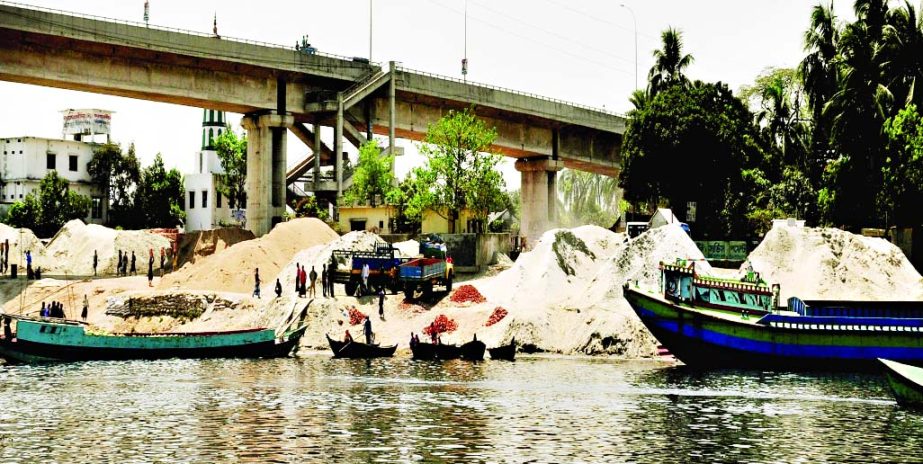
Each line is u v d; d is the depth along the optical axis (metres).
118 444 35.22
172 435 36.75
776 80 103.25
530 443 35.47
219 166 143.50
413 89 109.25
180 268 95.25
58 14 82.75
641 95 107.81
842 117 79.50
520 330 64.38
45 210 122.06
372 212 97.81
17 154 129.25
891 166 74.62
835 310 55.34
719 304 55.38
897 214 74.38
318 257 78.44
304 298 70.75
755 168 93.06
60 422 39.34
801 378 50.88
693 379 50.88
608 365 57.34
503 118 122.75
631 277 66.88
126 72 89.50
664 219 76.31
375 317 69.19
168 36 89.19
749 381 49.94
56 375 53.62
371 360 60.50
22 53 83.38
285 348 63.06
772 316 52.91
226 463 32.38
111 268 97.38
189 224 130.75
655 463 32.66
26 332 59.47
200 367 57.12
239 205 130.50
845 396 45.38
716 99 95.88
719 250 80.69
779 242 71.00
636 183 93.88
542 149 128.50
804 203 88.75
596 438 36.34
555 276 71.25
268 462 32.56
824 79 88.19
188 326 72.12
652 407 42.62
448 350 60.88
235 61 94.50
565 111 126.12
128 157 136.25
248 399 44.91
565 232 74.56
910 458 33.38
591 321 63.94
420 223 97.81
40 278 86.50
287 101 101.81
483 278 81.19
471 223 97.44
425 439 36.09
